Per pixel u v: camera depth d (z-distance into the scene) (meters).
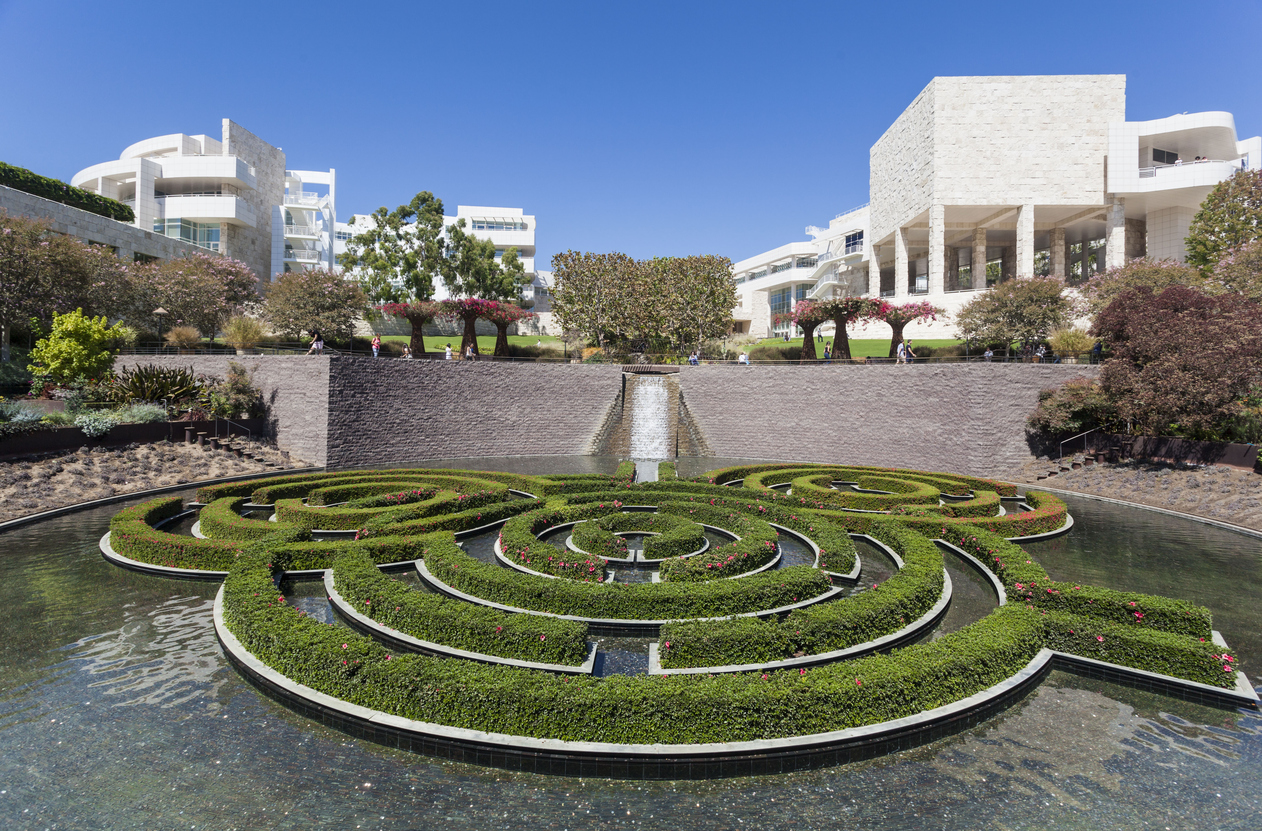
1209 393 22.70
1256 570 15.02
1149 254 57.34
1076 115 54.34
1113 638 9.90
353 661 8.39
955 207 56.91
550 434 36.47
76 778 7.10
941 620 11.98
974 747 7.97
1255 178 41.22
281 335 45.62
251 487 21.14
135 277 40.53
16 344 39.59
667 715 7.47
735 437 36.34
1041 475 27.53
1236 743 8.13
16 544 16.06
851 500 20.59
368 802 6.78
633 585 11.65
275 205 76.44
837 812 6.74
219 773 7.23
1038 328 37.84
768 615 11.49
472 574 12.12
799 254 88.94
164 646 10.45
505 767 7.40
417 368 33.06
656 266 54.75
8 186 43.56
